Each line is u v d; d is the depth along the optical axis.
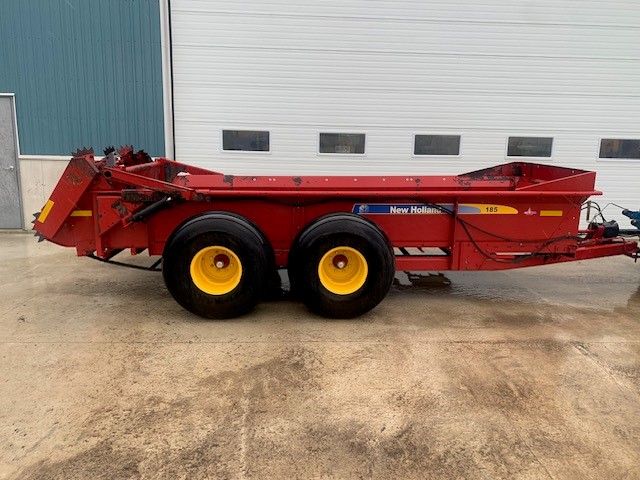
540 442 2.86
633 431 2.97
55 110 8.35
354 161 8.70
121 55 8.19
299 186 4.87
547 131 8.78
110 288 5.54
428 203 4.94
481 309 5.04
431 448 2.79
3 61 8.20
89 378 3.49
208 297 4.48
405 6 8.24
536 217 5.02
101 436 2.85
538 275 6.39
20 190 8.61
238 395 3.29
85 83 8.27
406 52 8.38
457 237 5.01
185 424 2.97
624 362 3.86
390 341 4.19
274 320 4.64
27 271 6.20
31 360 3.75
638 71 8.64
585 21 8.41
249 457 2.69
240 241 4.41
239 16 8.16
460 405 3.21
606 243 5.38
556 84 8.62
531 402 3.27
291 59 8.33
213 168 8.60
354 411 3.13
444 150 8.76
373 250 4.49
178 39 8.17
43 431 2.88
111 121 8.38
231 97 8.40
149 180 4.54
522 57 8.48
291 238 5.01
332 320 4.65
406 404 3.22
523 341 4.23
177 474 2.55
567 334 4.41
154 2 8.04
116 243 4.94
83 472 2.55
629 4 8.38
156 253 4.99
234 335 4.27
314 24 8.23
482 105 8.63
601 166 8.96
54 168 8.52
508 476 2.58
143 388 3.37
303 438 2.86
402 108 8.56
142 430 2.91
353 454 2.73
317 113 8.52
